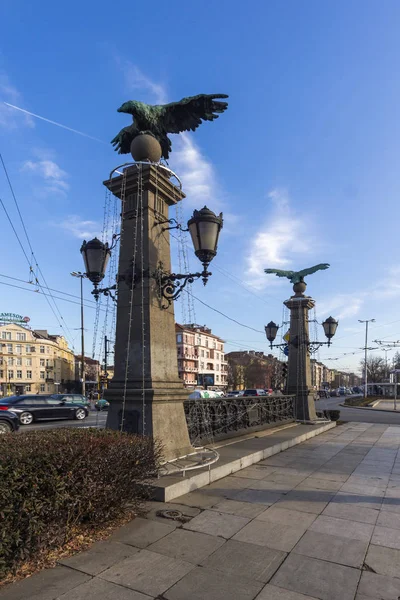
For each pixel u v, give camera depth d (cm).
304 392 1386
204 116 678
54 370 7488
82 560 324
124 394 576
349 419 1925
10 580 291
